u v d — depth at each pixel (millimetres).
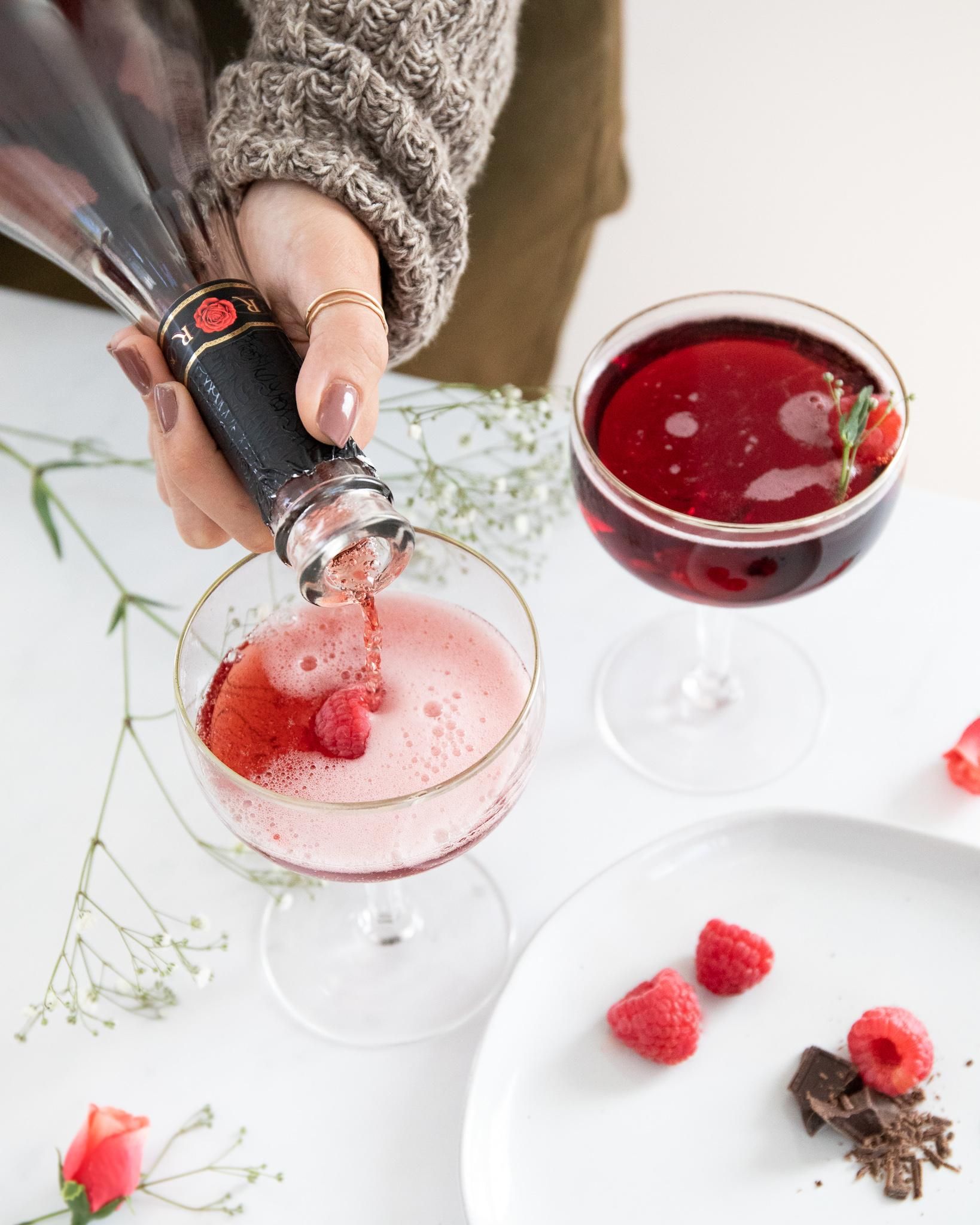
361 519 414
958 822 540
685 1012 482
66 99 506
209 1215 474
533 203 790
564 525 620
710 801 550
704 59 1272
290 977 519
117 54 518
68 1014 511
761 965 495
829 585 598
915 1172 467
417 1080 497
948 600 594
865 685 575
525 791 555
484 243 795
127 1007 512
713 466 510
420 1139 486
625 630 596
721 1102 484
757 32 1283
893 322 1140
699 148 1236
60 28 510
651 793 553
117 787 556
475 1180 463
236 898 536
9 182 504
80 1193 463
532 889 536
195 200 507
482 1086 479
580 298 1171
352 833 440
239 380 434
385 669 486
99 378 655
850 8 1282
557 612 600
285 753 471
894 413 512
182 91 533
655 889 521
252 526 467
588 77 750
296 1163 482
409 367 849
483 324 843
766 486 505
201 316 441
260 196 507
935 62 1251
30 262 702
